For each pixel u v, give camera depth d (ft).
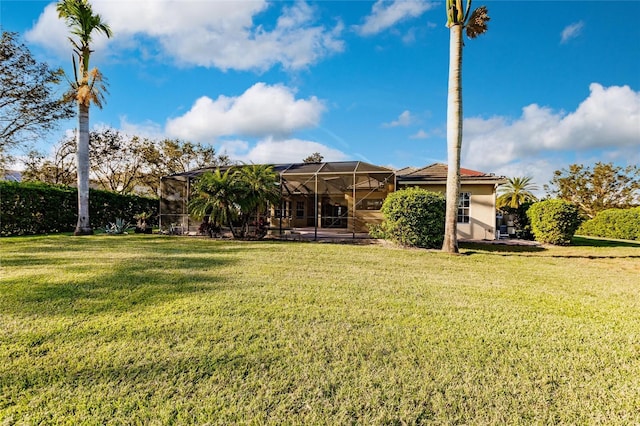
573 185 90.38
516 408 7.34
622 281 21.06
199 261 24.45
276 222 61.36
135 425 6.59
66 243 34.24
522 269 25.03
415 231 37.09
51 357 9.18
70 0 41.29
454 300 15.74
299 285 17.84
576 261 29.81
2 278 18.11
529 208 51.03
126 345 9.97
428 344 10.54
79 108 43.91
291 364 9.05
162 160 94.58
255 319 12.39
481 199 48.78
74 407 7.07
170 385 7.95
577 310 14.56
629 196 85.15
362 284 18.49
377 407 7.28
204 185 42.06
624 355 10.07
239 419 6.82
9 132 59.36
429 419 6.93
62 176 77.82
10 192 42.34
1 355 9.25
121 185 93.56
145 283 17.46
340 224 67.97
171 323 11.79
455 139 33.04
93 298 14.69
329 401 7.46
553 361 9.59
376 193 55.31
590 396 7.85
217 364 8.96
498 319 13.08
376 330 11.60
